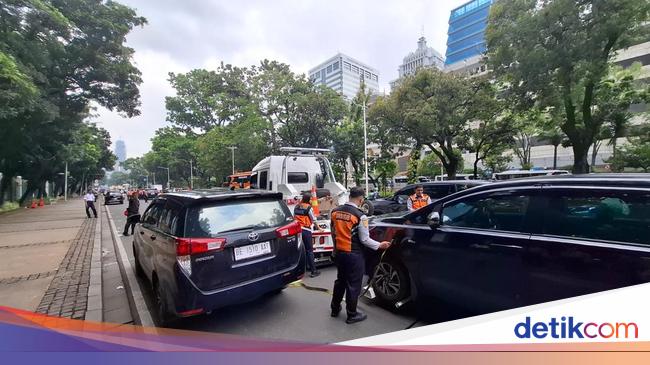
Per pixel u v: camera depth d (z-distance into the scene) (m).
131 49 20.19
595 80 14.06
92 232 12.15
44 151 24.64
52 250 8.73
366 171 26.09
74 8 17.27
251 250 3.89
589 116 16.09
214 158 41.12
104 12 18.12
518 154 34.47
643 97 18.33
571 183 2.93
